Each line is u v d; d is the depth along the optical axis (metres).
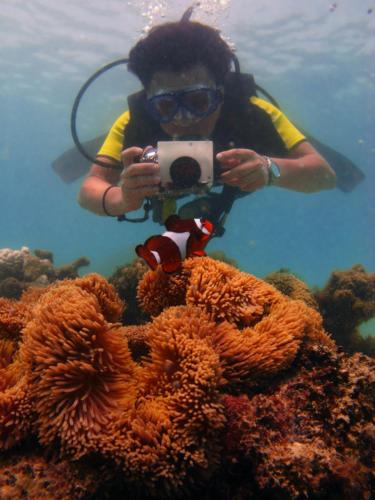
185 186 0.74
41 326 0.41
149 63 0.83
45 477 0.37
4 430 0.40
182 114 0.86
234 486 0.40
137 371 0.44
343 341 1.06
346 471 0.38
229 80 0.96
